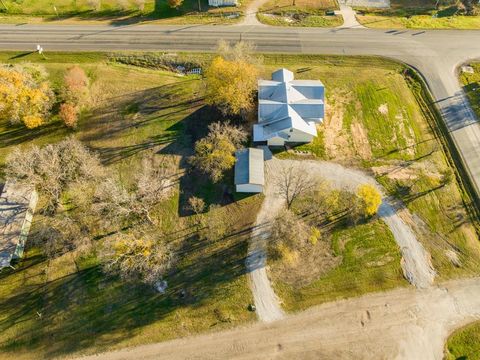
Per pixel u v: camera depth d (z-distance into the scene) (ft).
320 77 244.83
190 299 163.12
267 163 202.69
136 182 195.21
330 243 178.29
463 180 202.49
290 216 171.12
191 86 237.66
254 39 267.18
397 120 225.35
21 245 171.53
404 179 200.54
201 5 293.23
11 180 183.42
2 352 151.74
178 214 185.78
